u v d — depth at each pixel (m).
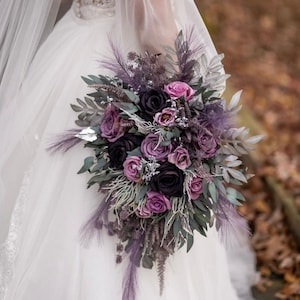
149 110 2.66
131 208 2.71
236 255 4.07
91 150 2.82
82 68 2.96
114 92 2.71
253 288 4.22
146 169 2.63
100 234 2.74
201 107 2.70
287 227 4.91
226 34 9.83
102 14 3.03
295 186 5.35
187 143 2.67
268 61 9.08
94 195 2.79
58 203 2.80
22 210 2.85
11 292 2.78
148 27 2.81
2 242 2.92
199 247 3.04
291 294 4.19
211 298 3.07
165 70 2.76
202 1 10.74
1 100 3.04
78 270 2.71
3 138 2.98
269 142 6.31
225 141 2.74
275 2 11.04
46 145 2.88
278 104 7.65
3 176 2.95
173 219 2.69
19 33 3.02
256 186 5.45
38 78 3.02
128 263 2.74
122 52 2.88
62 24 3.14
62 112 2.91
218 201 2.78
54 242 2.75
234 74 8.53
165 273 2.84
